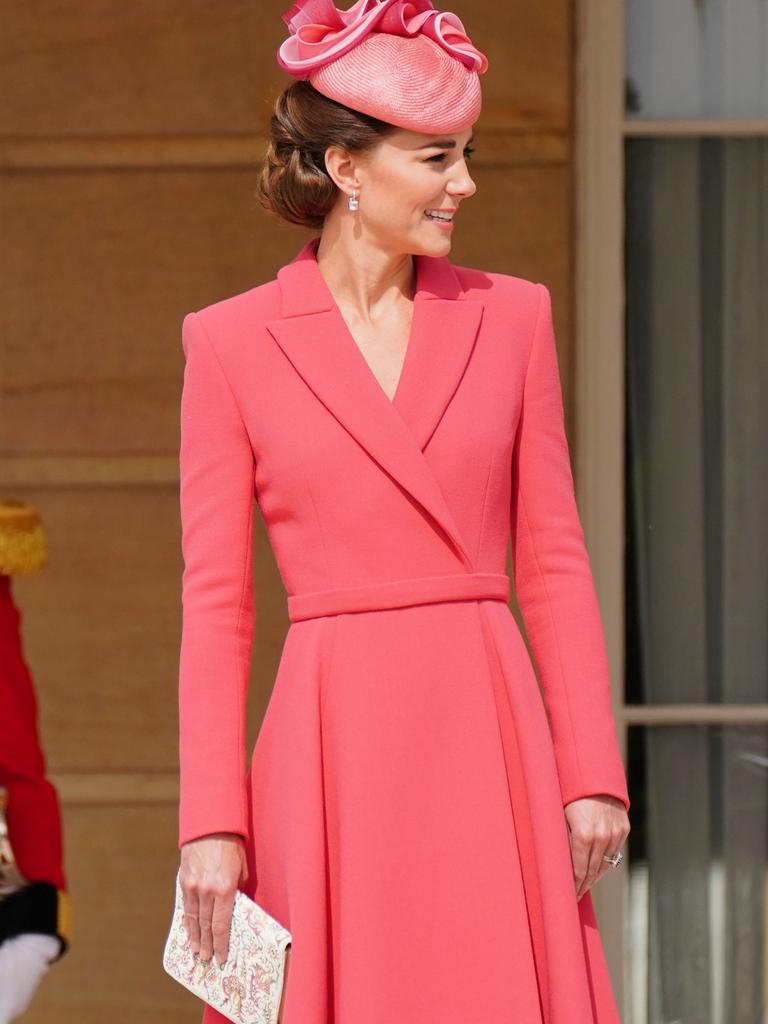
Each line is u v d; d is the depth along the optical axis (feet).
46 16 46.11
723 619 41.93
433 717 23.79
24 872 35.86
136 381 46.80
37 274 46.73
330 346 24.72
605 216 41.37
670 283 41.86
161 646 47.19
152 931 47.06
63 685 47.21
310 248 26.11
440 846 23.52
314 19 25.16
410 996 23.20
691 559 41.98
